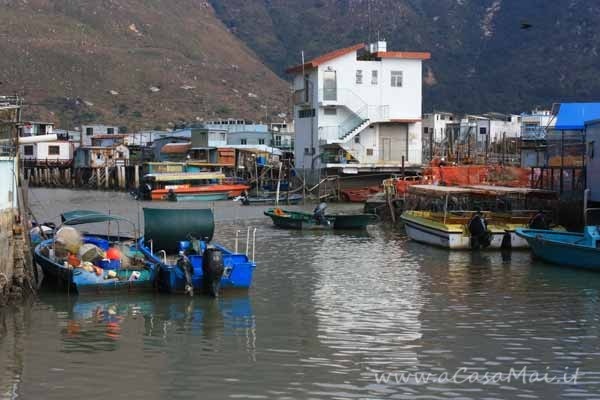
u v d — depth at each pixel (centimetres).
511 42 17538
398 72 7012
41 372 1725
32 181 10169
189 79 19212
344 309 2316
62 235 2797
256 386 1636
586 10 16612
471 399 1573
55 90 16888
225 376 1697
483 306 2347
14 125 2433
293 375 1703
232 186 7294
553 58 16062
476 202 4266
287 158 7894
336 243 3884
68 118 15888
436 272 2962
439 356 1836
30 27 19125
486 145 6869
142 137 11262
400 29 19600
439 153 7581
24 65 17325
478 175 4703
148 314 2259
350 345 1923
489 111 15088
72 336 2019
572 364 1781
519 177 4612
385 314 2250
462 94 16038
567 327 2092
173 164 8006
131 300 2444
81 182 9712
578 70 15288
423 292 2567
